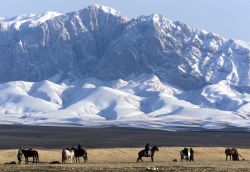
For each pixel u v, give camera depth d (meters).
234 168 95.25
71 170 89.81
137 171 88.44
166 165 103.75
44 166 99.81
